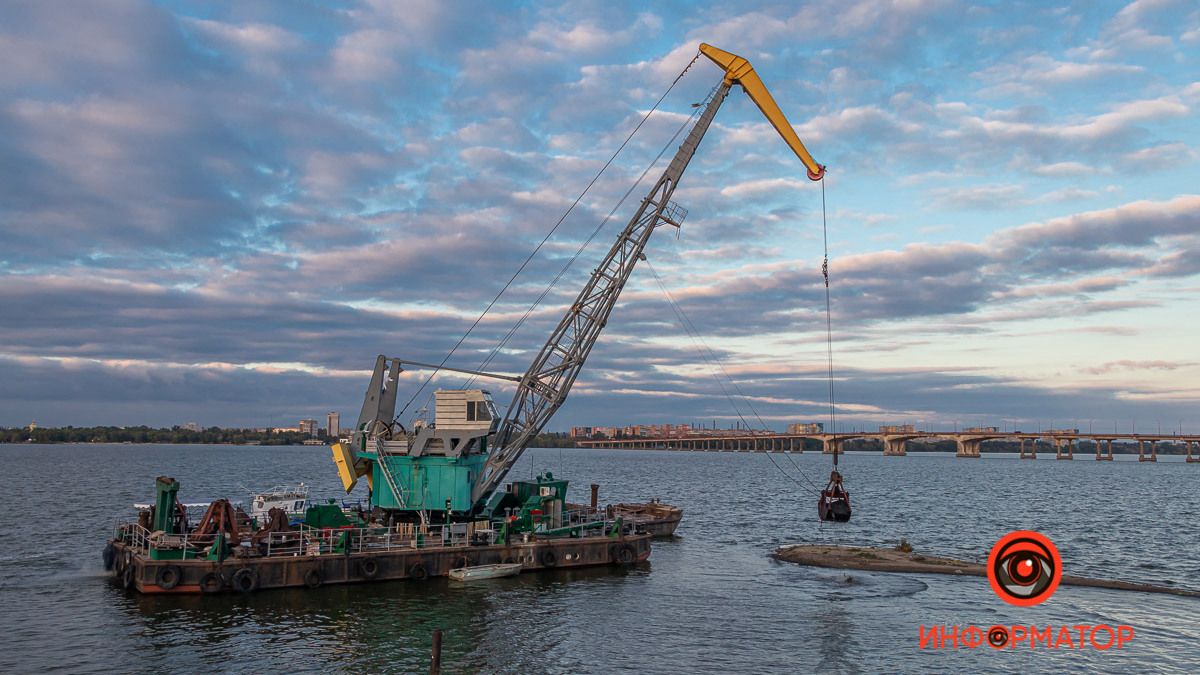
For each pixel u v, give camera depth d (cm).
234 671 3034
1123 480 19250
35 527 6862
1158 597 4369
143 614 3709
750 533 7350
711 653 3356
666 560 5516
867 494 12744
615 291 5391
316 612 3797
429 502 4847
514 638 3512
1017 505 10731
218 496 10369
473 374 5203
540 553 4847
